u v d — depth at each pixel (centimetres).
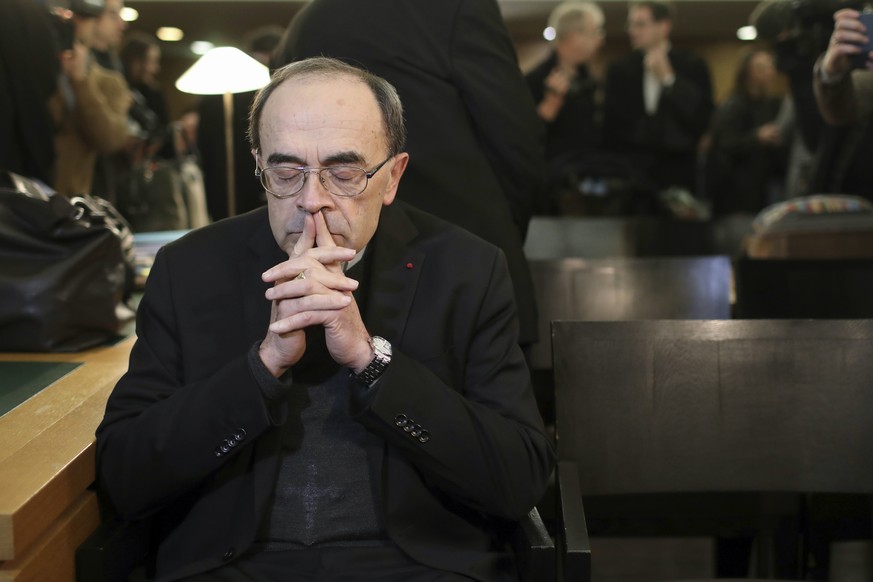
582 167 459
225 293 164
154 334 164
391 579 152
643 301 268
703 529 223
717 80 968
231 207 364
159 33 845
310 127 147
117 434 153
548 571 150
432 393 151
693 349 185
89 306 219
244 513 154
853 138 341
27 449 151
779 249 331
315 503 156
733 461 183
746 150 584
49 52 296
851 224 327
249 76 351
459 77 217
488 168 223
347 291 146
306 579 151
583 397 184
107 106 346
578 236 366
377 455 157
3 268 214
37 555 136
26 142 291
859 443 182
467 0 219
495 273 169
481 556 159
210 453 148
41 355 214
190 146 488
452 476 154
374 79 156
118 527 152
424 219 175
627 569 304
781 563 221
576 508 161
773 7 341
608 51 977
